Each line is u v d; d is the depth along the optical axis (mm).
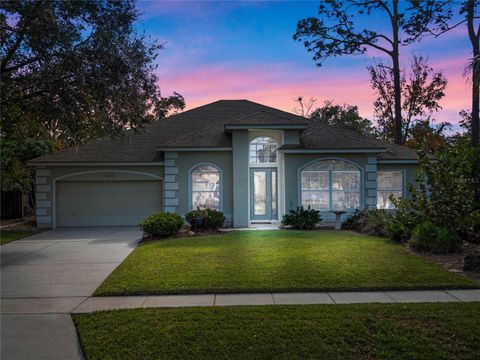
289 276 7598
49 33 10859
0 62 11836
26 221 20000
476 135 15531
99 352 4496
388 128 31219
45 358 4500
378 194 17547
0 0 10562
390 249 10242
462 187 10734
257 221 17188
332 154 16391
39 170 17375
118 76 12367
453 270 8172
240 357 4344
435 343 4594
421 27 10922
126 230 16203
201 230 14375
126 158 17469
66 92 11961
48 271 8797
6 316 5840
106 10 12289
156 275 7844
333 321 5273
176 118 20438
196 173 16812
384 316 5445
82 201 17641
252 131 16922
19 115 13414
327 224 16328
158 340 4762
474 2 9953
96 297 6773
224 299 6492
